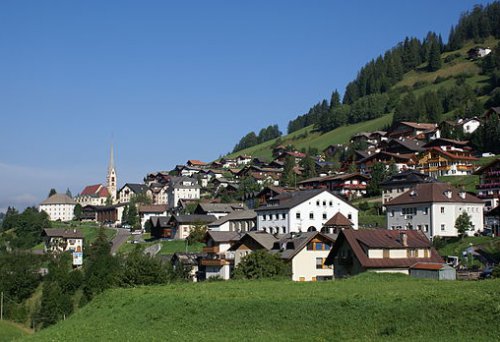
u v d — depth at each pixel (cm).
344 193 17712
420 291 5247
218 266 11238
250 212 15512
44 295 12600
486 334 4225
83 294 12575
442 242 11200
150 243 16525
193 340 4912
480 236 11406
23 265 14600
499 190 14000
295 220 13250
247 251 10825
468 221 11488
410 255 7788
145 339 5150
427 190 12288
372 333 4575
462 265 9756
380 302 4966
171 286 7325
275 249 10156
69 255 16412
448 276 7188
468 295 4819
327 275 9556
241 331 5034
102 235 17350
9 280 13412
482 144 19550
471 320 4416
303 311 5138
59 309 11856
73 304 12406
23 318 12344
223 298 5803
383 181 16288
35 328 11769
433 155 18175
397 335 4475
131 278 9606
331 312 5009
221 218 16050
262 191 17750
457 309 4575
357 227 13425
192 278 11319
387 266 7556
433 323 4497
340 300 5150
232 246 11131
